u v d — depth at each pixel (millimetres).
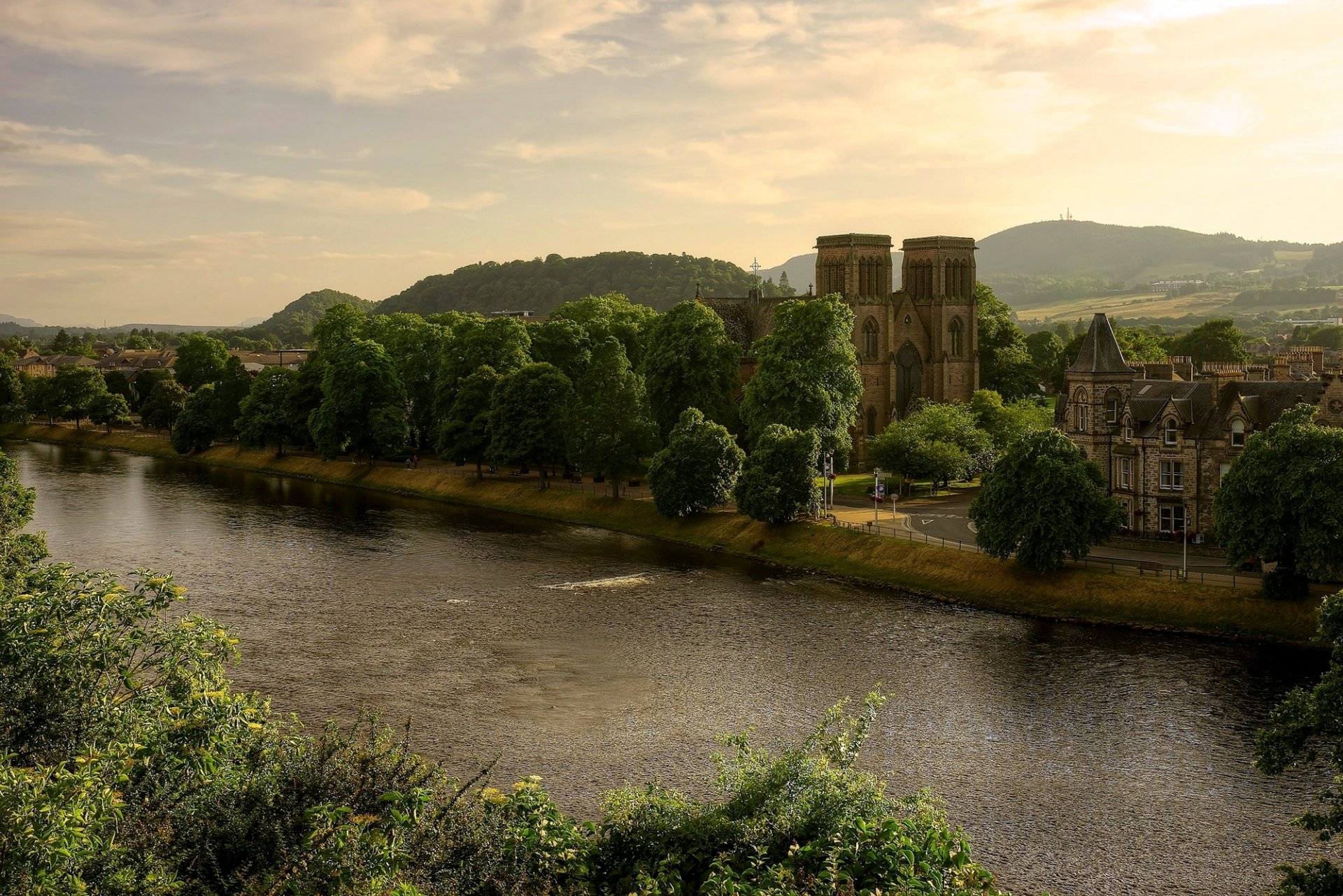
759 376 138750
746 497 119750
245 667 76875
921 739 64562
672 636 85938
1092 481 95250
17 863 26141
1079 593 92312
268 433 193000
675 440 129250
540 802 34875
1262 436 85125
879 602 97625
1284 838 52438
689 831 34250
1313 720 42844
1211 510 100875
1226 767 60406
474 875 30500
